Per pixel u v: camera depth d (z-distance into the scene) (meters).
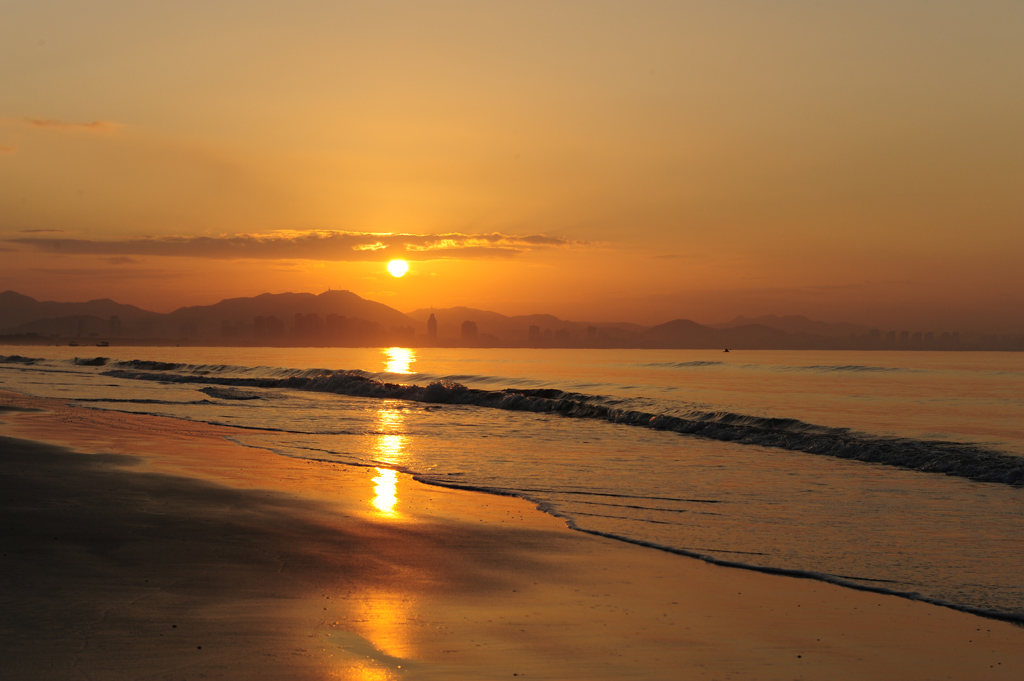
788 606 7.75
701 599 7.93
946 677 5.98
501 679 5.65
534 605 7.57
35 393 38.75
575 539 10.48
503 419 29.48
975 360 138.88
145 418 26.95
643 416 28.09
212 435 22.44
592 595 7.98
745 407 37.62
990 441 23.62
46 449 17.95
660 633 6.85
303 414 30.12
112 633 6.25
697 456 19.33
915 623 7.30
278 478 15.00
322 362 126.62
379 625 6.77
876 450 19.06
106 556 8.74
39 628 6.31
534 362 127.69
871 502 13.45
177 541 9.59
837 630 7.05
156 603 7.11
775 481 15.62
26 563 8.32
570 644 6.48
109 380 51.75
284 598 7.43
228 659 5.77
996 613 7.60
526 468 16.98
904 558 9.68
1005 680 5.93
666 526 11.37
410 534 10.48
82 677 5.30
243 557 8.93
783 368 86.69
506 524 11.31
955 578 8.82
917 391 49.62
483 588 8.09
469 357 180.88
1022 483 15.31
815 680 5.85
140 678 5.32
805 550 10.04
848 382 60.03
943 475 16.58
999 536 10.89
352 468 16.64
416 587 8.04
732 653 6.39
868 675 5.98
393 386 41.47
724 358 159.62
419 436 23.25
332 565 8.76
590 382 58.31
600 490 14.38
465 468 16.91
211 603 7.18
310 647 6.12
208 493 13.02
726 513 12.38
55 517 10.69
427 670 5.76
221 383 50.19
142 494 12.69
